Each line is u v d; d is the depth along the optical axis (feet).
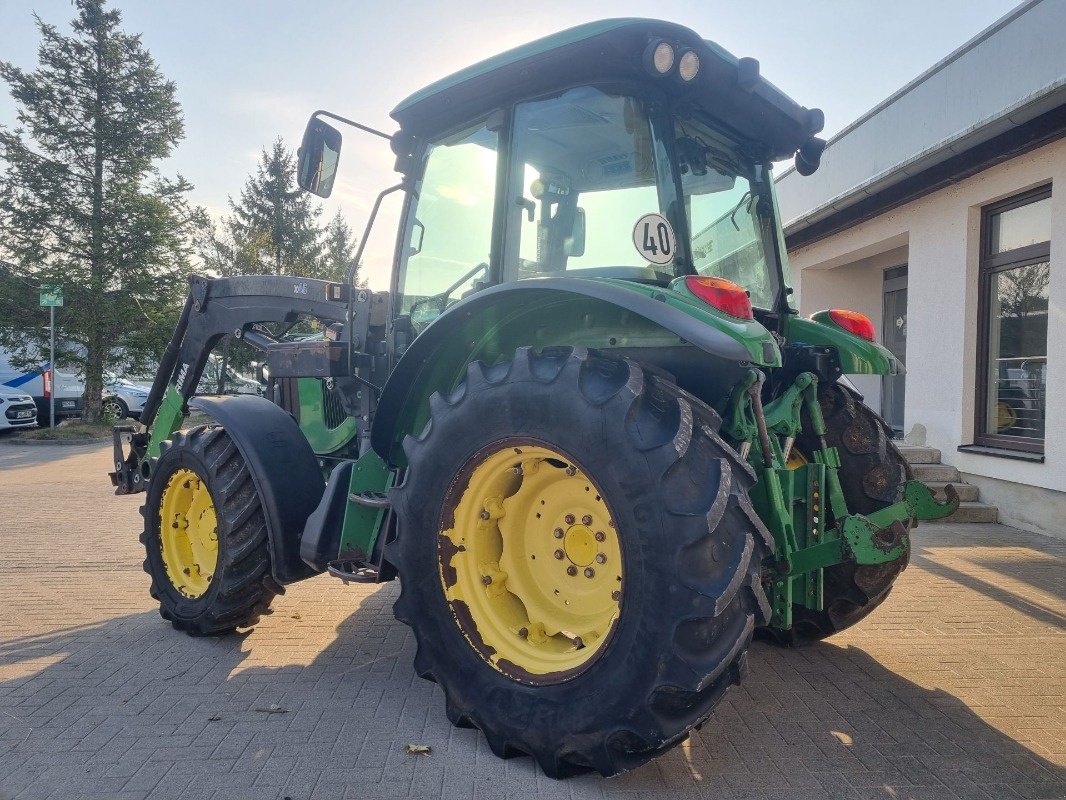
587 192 9.63
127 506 24.75
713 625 7.24
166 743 8.80
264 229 97.81
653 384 8.14
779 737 9.09
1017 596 15.06
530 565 9.07
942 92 23.08
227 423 12.07
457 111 10.64
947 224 24.34
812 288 33.50
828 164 30.01
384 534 10.30
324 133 11.02
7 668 11.15
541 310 9.52
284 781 7.97
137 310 52.85
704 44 9.20
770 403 10.42
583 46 8.96
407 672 11.07
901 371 11.72
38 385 54.03
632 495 7.45
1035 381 21.93
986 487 22.82
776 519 9.07
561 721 7.85
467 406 8.74
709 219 10.46
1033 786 8.00
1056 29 18.60
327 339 12.84
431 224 11.12
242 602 12.03
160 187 55.47
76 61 53.01
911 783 8.03
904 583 16.01
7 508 24.38
